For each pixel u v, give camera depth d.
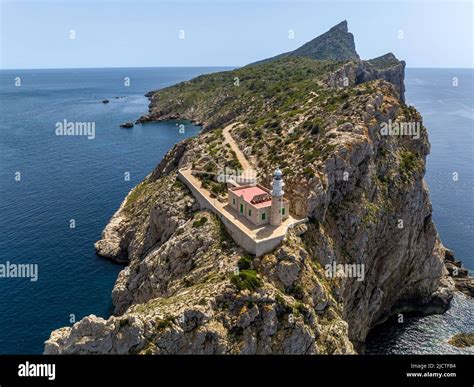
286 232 64.00
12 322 71.50
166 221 83.06
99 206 118.56
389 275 82.12
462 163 185.12
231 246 65.12
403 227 80.81
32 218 109.81
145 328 47.25
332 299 62.53
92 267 89.56
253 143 99.69
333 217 72.94
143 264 76.44
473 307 85.69
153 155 173.75
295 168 76.38
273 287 56.34
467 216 129.88
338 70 158.75
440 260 89.00
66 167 154.00
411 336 77.31
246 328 51.44
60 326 71.00
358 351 72.56
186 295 55.50
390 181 80.94
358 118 81.38
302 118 99.25
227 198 77.62
